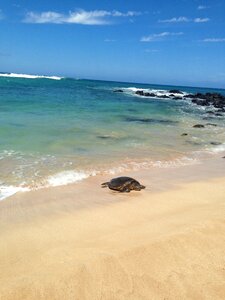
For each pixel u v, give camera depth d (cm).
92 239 728
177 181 1262
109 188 1147
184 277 583
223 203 968
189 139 2167
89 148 1673
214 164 1570
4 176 1174
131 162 1500
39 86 6562
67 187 1138
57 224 836
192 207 943
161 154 1695
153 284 563
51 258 644
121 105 4016
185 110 4134
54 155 1483
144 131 2309
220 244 677
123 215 900
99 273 579
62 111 2925
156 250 644
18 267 622
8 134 1762
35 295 534
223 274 596
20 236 765
